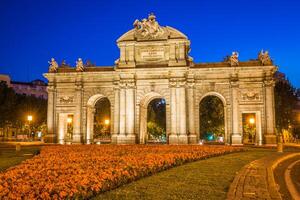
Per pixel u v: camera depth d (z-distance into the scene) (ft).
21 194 52.31
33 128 405.59
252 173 79.41
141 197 54.90
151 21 222.89
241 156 126.00
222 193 57.47
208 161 108.37
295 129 370.32
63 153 123.65
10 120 343.26
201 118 315.17
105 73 228.22
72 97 233.96
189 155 112.78
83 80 232.94
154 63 220.64
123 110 220.23
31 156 131.54
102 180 63.36
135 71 219.61
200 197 54.65
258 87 213.66
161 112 428.56
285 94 331.57
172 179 71.82
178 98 215.10
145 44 221.46
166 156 103.09
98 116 389.39
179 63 215.31
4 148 190.29
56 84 236.22
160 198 54.19
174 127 214.28
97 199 53.78
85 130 231.71
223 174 77.92
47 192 53.72
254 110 212.84
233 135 211.20
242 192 57.72
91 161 94.99
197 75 219.20
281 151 151.43
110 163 88.94
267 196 54.80
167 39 218.38
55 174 69.51
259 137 214.69
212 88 217.56
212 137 359.25
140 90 222.07
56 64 238.07
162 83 219.61
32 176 68.59
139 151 129.80
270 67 209.77
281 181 77.30
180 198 54.08
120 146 163.94
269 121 208.85
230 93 215.31
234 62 215.72
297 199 58.59
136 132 220.23
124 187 63.46
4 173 73.05
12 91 332.39
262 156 126.41
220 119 307.37
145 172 79.41
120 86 222.28
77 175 67.26
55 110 234.58
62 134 235.61
